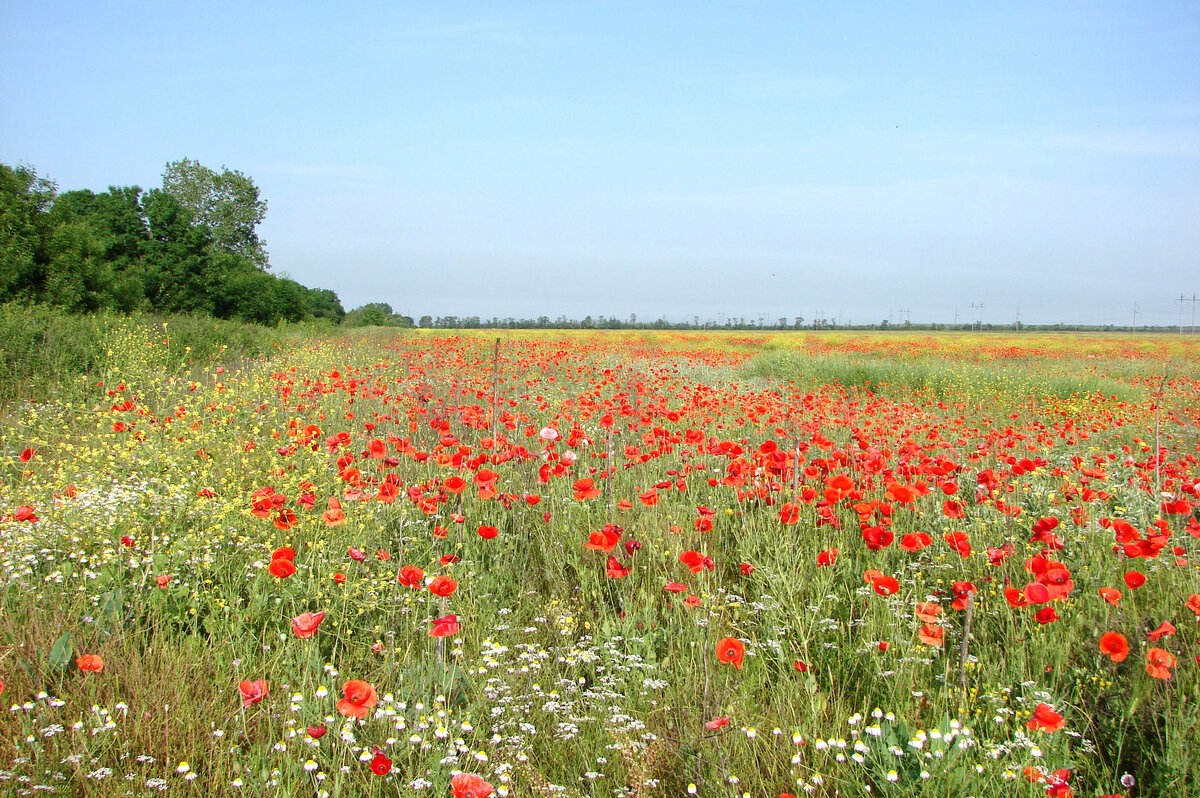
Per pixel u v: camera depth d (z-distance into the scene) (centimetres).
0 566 395
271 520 451
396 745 288
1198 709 305
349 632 371
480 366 1588
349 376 1147
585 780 288
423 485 528
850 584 464
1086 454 807
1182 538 501
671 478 653
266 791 258
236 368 1550
